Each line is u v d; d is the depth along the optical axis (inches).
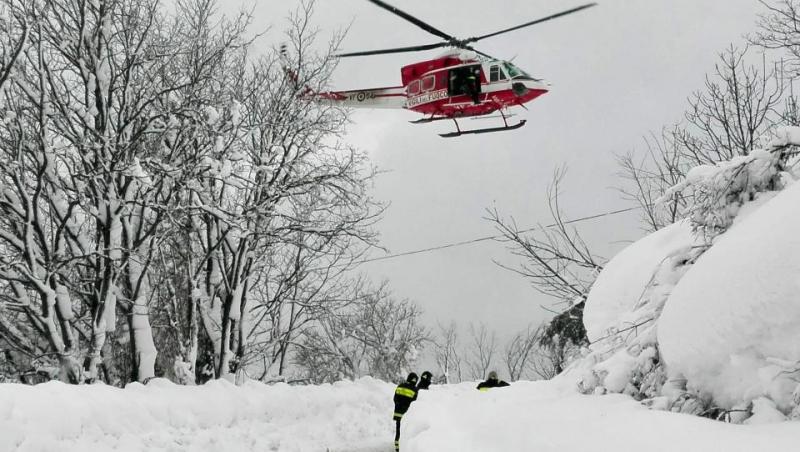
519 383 517.0
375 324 1482.5
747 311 184.2
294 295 814.5
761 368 181.8
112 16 608.7
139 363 597.9
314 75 776.9
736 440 154.2
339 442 552.1
